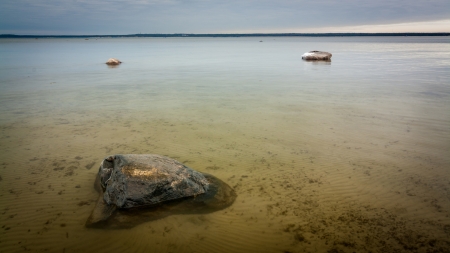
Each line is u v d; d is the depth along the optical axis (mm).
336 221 4422
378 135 8008
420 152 6828
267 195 5125
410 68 23109
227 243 3961
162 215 4465
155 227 4238
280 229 4246
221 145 7422
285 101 12195
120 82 17141
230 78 18719
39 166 6211
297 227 4289
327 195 5129
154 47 67750
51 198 5000
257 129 8641
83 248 3863
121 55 39438
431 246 3879
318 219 4469
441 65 24891
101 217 4402
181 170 5055
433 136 7840
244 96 13250
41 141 7648
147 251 3805
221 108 11102
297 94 13617
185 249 3840
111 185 4766
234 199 4977
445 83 15992
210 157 6691
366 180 5605
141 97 13086
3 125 8953
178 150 7090
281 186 5434
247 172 5984
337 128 8664
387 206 4789
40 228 4230
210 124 9141
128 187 4539
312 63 28078
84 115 10148
